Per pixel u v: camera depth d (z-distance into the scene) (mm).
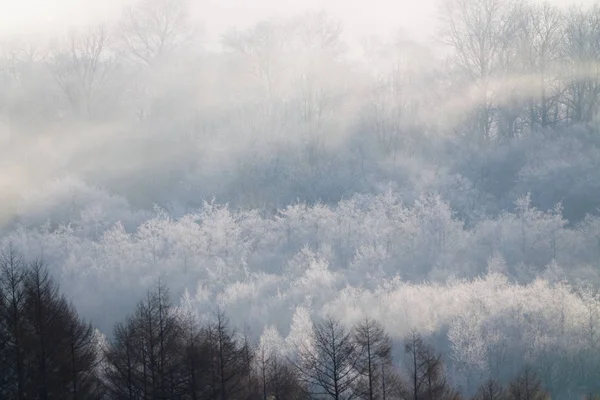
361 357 30266
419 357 36500
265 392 29828
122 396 26359
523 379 37469
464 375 44188
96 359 28969
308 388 31719
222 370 27141
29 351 24953
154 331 27234
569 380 44500
